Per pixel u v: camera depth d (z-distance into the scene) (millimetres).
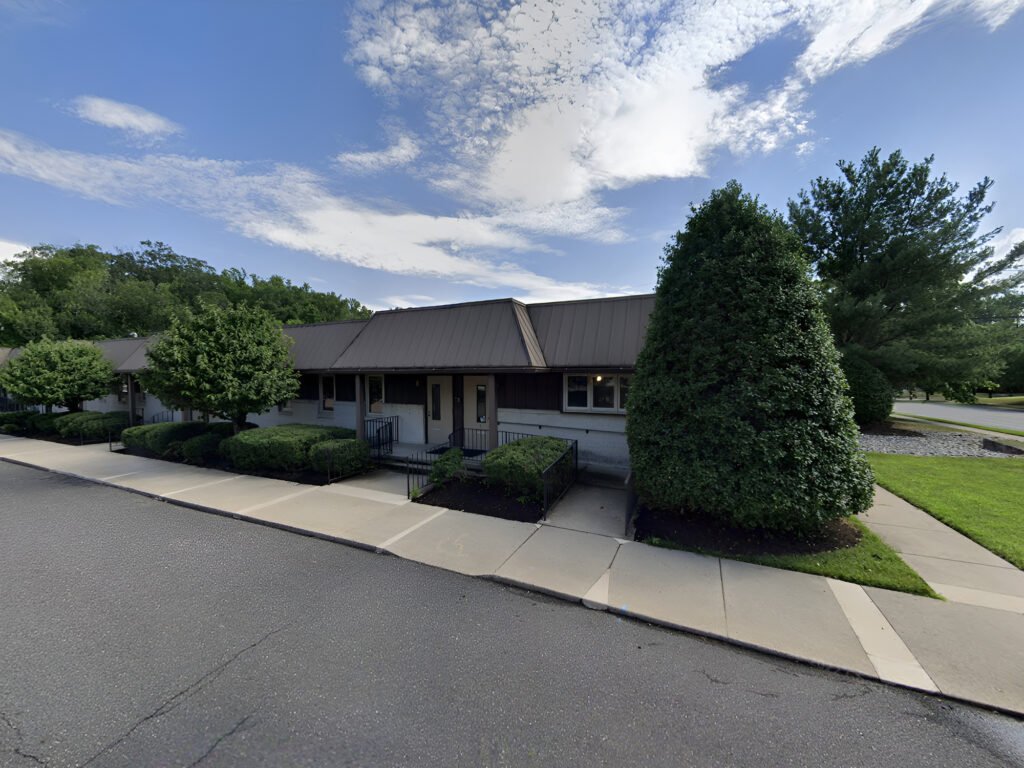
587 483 8000
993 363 13328
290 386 10852
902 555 4777
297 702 2662
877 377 13180
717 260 5434
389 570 4656
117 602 3951
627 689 2799
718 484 5027
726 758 2242
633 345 8008
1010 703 2602
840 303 13250
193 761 2215
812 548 4871
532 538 5469
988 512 6051
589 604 3893
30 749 2277
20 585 4289
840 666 2975
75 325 25219
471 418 10594
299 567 4734
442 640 3365
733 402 5109
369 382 11961
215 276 43094
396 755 2260
